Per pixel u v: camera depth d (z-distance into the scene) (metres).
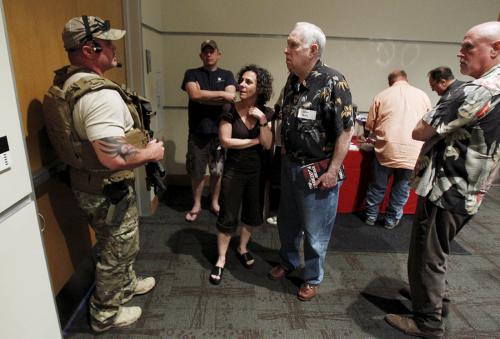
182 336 1.63
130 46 2.49
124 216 1.46
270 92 1.80
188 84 2.53
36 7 1.35
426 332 1.64
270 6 3.15
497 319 1.81
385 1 3.22
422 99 2.53
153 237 2.52
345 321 1.76
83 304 1.82
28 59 1.30
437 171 1.44
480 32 1.31
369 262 2.30
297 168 1.69
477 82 1.29
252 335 1.65
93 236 1.94
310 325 1.73
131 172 1.51
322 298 1.93
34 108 1.35
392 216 2.73
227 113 1.80
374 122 2.66
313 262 1.83
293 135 1.63
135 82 2.57
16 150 1.07
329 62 3.39
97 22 1.31
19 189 1.09
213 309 1.81
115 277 1.57
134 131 1.37
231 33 3.21
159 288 1.96
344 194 2.95
